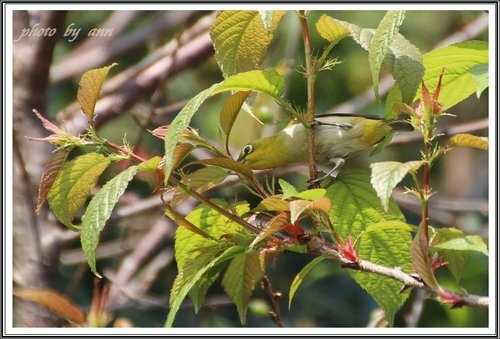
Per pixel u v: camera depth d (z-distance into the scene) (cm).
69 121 1284
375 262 704
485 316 1491
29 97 1152
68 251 1602
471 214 1683
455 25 1628
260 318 1706
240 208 712
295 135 941
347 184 721
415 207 1466
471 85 741
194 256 708
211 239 665
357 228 710
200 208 699
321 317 1689
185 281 641
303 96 1502
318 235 636
